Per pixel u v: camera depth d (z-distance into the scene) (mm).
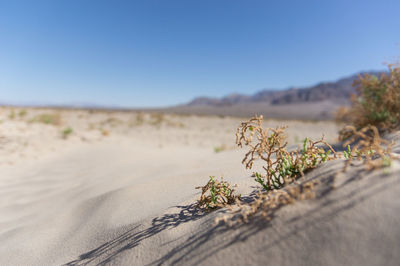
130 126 17188
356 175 1098
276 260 943
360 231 880
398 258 766
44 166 4926
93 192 3176
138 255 1323
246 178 2098
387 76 2996
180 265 1116
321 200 1060
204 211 1600
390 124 2805
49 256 1731
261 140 1390
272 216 1109
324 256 878
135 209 2117
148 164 4797
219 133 15836
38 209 2895
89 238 1827
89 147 6902
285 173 1470
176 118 25312
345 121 3420
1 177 4172
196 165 3928
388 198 924
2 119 8281
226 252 1058
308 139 1513
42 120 10391
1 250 1961
